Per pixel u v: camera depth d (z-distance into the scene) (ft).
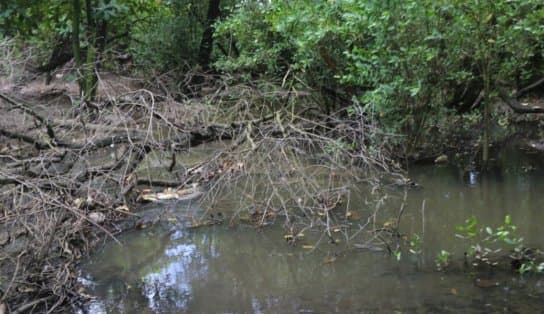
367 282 13.82
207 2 40.75
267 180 20.18
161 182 21.35
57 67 37.24
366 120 22.27
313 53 25.13
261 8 29.22
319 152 21.97
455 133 28.58
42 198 14.61
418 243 15.85
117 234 17.79
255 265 15.21
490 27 21.02
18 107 21.40
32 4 29.78
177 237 17.46
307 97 26.55
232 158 19.26
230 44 33.37
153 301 13.38
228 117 21.11
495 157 25.18
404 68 21.84
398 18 21.13
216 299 13.35
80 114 20.06
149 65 37.93
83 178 18.67
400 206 19.01
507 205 18.58
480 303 12.50
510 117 31.55
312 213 17.63
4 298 12.67
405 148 23.91
